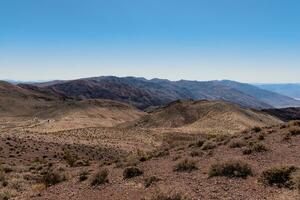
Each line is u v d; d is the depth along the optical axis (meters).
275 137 27.84
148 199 14.93
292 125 32.25
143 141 91.38
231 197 14.00
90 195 19.00
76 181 23.98
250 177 16.61
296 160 19.06
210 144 28.92
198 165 21.55
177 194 14.34
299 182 13.72
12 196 22.00
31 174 31.97
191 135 103.62
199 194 14.98
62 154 56.50
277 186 14.47
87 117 195.75
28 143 62.56
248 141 27.78
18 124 168.00
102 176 21.77
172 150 33.41
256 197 13.56
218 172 17.86
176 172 20.69
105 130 108.25
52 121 174.75
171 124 153.50
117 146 74.62
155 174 21.02
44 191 22.50
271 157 20.81
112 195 18.02
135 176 21.62
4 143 58.59
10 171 35.25
